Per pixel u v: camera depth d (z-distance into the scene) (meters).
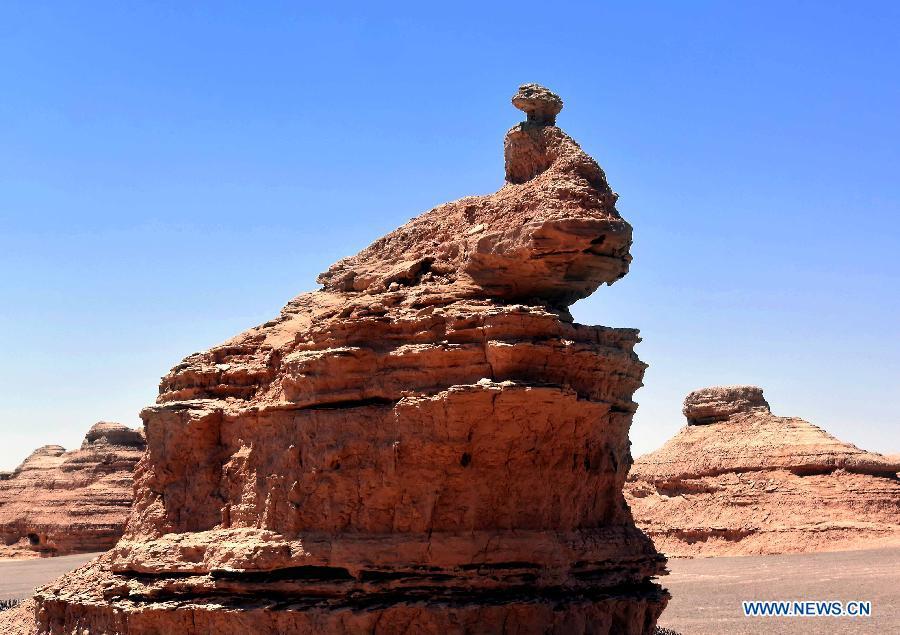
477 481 27.48
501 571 27.20
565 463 28.48
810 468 81.44
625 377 30.09
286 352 31.97
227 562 29.53
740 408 89.56
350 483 28.33
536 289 29.27
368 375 28.48
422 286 30.27
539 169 30.59
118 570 32.78
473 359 27.28
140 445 107.62
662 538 82.56
